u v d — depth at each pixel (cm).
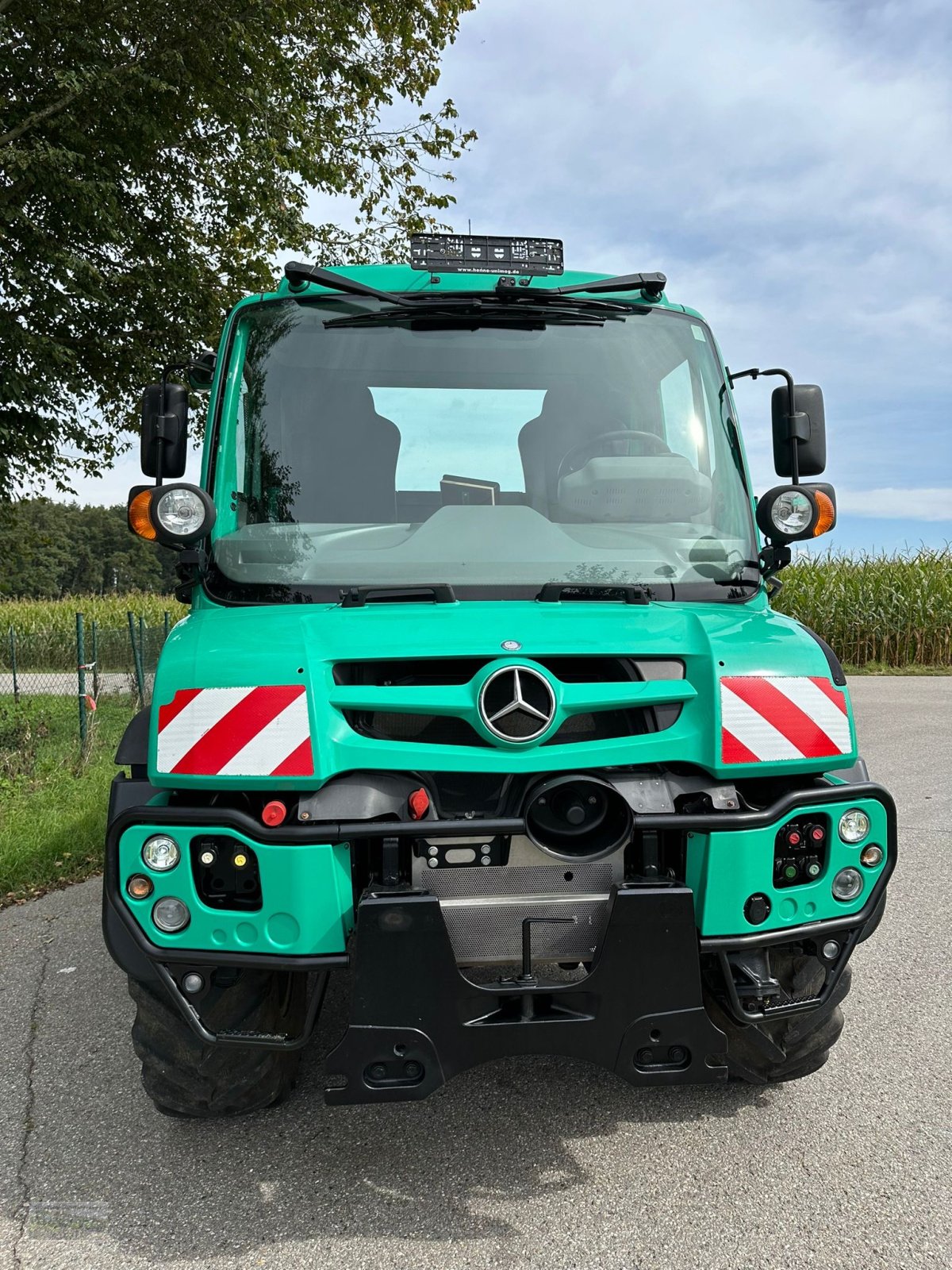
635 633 264
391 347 344
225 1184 271
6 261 1183
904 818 704
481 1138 293
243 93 1305
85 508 9119
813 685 261
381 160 1580
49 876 601
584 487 328
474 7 1504
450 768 241
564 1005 238
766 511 323
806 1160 278
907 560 2134
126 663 2014
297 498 325
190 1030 266
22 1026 383
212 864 236
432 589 291
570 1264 235
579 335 354
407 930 227
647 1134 294
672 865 254
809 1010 262
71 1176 276
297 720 237
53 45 1215
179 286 1347
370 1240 246
